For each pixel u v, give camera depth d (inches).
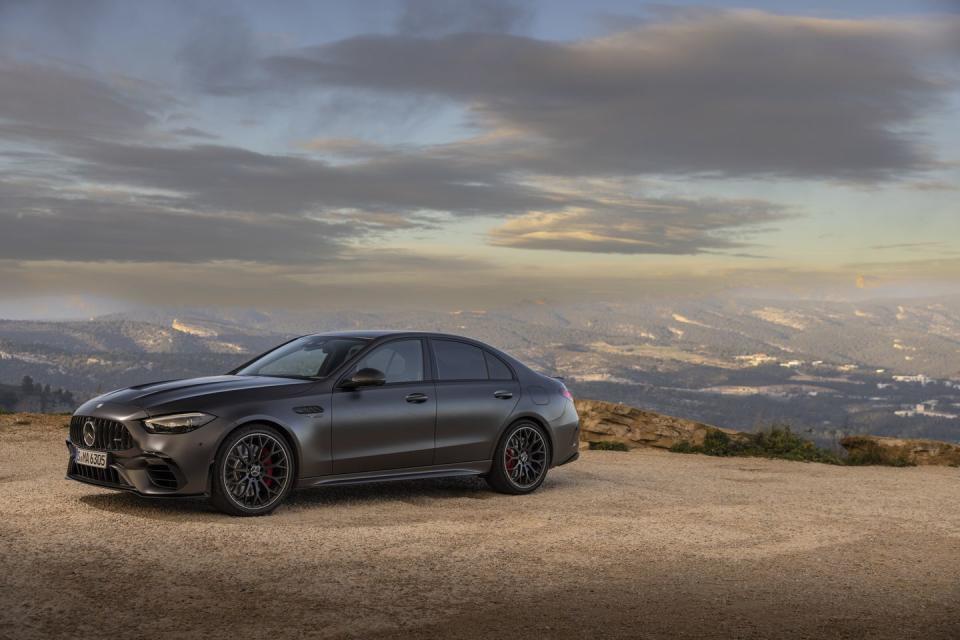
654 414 660.7
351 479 301.9
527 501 325.4
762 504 342.6
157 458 266.5
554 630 172.7
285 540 241.1
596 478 408.8
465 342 346.3
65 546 224.5
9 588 187.3
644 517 298.0
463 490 348.8
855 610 193.5
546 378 367.2
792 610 191.9
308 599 187.8
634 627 176.2
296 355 324.5
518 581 208.4
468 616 180.1
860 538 277.7
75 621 168.2
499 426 338.6
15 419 580.4
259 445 280.8
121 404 277.1
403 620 175.9
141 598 184.2
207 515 272.8
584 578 213.5
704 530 279.0
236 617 174.1
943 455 596.7
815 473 489.4
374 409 306.8
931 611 194.4
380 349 320.2
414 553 232.1
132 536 238.4
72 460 291.7
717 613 187.6
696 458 573.3
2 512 265.3
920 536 285.1
